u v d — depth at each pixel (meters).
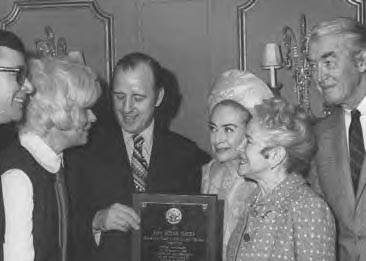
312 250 2.43
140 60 3.19
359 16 4.54
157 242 2.90
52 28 4.81
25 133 2.66
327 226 2.46
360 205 2.90
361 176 2.90
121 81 3.15
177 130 4.70
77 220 3.05
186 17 4.69
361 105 2.95
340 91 2.92
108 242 3.08
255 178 2.63
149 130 3.25
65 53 4.80
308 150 2.59
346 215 2.94
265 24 4.66
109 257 3.07
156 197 2.91
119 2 4.74
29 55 2.90
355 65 2.89
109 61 4.75
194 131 4.68
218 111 2.84
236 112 2.82
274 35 4.66
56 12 4.80
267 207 2.55
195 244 2.86
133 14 4.73
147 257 2.92
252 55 4.69
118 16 4.75
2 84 2.44
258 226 2.55
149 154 3.23
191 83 4.70
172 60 4.71
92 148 3.19
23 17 4.84
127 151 3.23
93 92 2.72
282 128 2.53
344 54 2.88
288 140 2.53
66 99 2.64
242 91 2.85
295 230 2.47
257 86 2.86
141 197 2.93
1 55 2.44
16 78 2.48
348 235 2.94
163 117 4.69
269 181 2.60
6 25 4.85
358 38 2.89
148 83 3.16
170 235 2.89
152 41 4.72
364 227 2.89
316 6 4.60
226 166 2.97
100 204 3.11
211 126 2.89
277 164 2.57
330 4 4.59
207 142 4.66
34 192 2.54
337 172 2.98
